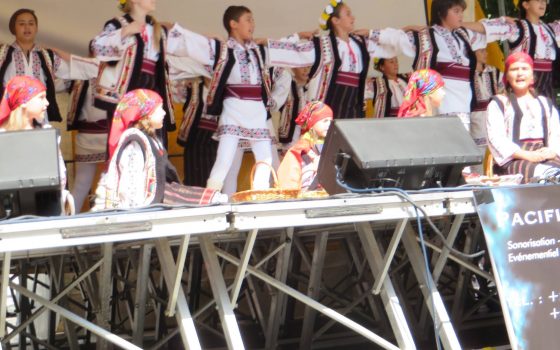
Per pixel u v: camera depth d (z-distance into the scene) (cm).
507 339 894
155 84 938
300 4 1166
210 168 1063
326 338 898
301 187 779
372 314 959
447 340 641
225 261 895
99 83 925
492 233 628
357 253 873
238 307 1038
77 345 810
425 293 664
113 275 851
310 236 905
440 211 626
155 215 554
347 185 636
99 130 1009
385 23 1198
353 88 1026
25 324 687
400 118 645
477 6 1236
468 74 1048
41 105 674
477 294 1015
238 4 1138
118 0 1020
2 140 576
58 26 1046
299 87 1076
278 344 891
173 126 955
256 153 975
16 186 559
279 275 781
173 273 621
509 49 1138
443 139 637
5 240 529
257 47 988
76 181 1014
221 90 961
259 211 577
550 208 648
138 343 715
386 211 611
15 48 944
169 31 945
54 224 535
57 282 817
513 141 804
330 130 638
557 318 634
